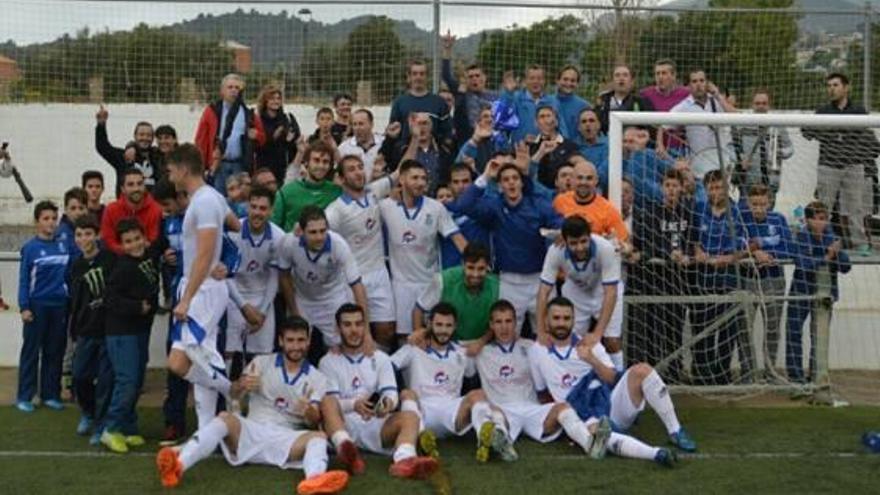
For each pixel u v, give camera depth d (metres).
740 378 7.69
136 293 6.11
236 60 9.69
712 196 7.82
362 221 6.93
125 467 5.77
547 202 7.02
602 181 7.97
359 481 5.47
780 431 6.60
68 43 9.62
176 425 6.39
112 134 9.76
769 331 7.79
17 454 6.04
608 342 6.89
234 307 6.56
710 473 5.64
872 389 8.09
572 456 5.96
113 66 9.70
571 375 6.41
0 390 7.87
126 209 6.94
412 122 8.09
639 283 7.67
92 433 6.52
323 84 9.62
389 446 6.00
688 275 7.71
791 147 8.46
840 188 8.45
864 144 8.41
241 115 8.57
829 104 9.15
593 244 6.61
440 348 6.48
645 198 7.66
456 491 5.31
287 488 5.38
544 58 9.65
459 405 6.25
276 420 5.95
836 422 6.87
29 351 7.25
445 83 9.38
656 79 9.24
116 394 6.13
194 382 5.92
